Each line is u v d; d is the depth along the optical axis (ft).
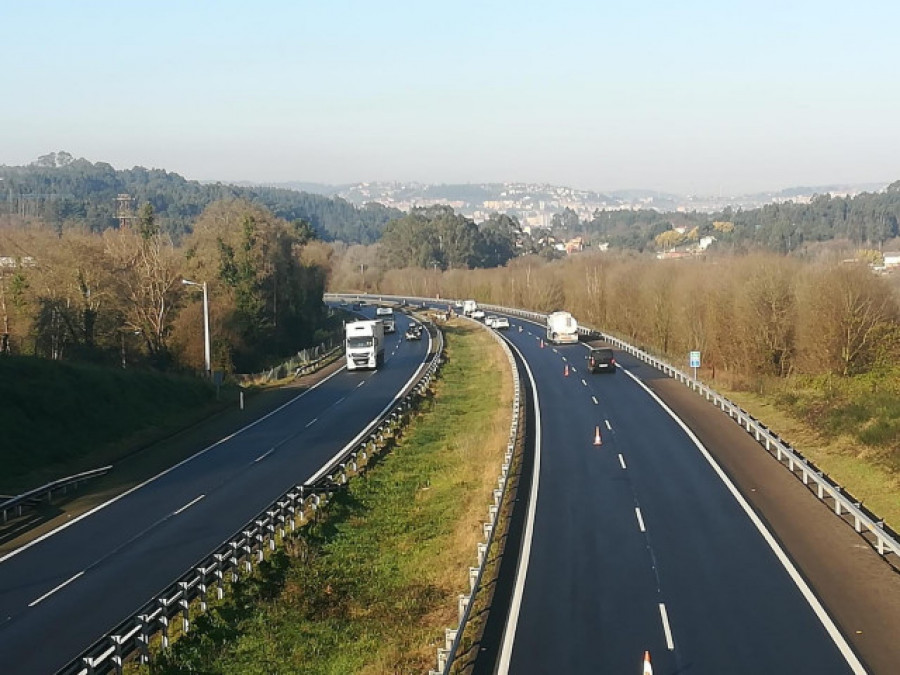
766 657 55.01
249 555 79.30
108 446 138.21
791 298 204.13
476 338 325.42
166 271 220.84
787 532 83.66
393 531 97.45
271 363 267.80
